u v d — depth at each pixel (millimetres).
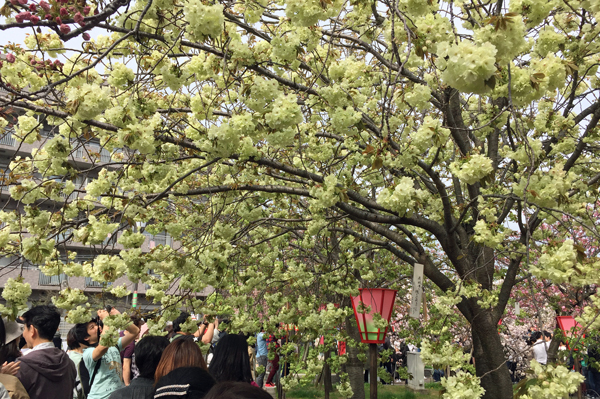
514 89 2344
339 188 3271
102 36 3951
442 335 3986
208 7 2439
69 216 3639
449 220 4027
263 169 4168
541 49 2906
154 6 2865
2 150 13914
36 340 3127
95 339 4086
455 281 4418
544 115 3639
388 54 4410
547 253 2377
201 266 3846
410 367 10773
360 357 6391
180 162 4953
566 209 3496
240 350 2785
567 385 1934
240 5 3572
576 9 3225
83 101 2545
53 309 3248
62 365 3025
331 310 5000
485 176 2777
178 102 4793
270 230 5965
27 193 3232
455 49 1840
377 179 5219
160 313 3838
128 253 3400
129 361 4898
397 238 4629
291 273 5336
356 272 6777
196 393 1723
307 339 5223
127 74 3137
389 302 4406
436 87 4184
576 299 5477
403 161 3309
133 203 3520
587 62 3859
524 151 3000
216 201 4973
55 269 3479
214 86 4258
